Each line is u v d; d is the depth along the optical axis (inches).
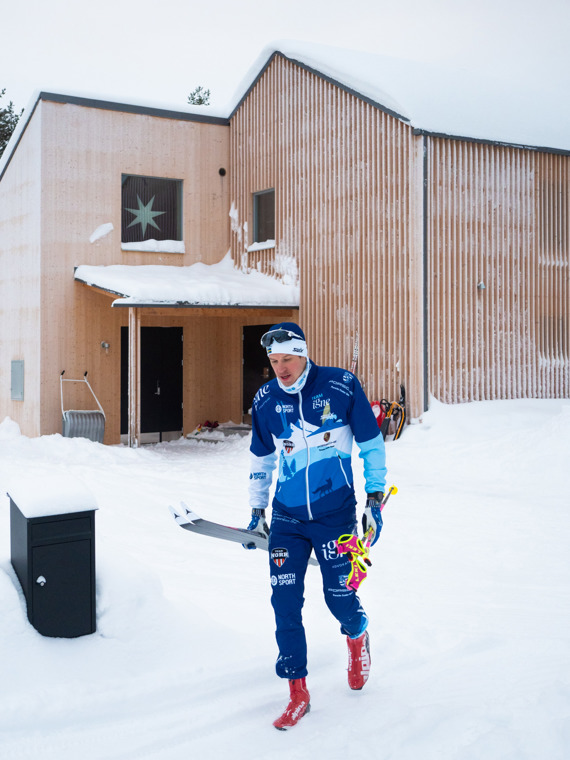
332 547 132.5
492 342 512.4
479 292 507.5
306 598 193.0
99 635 146.2
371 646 156.0
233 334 664.4
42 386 582.9
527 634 161.6
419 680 137.8
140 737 116.4
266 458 143.1
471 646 154.4
